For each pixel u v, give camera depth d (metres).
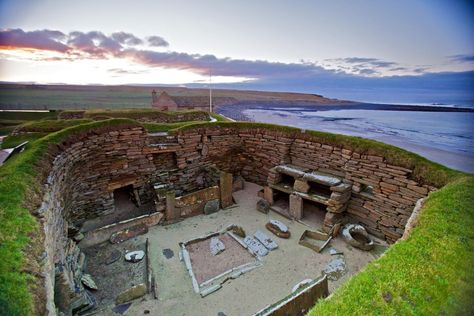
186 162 12.29
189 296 6.35
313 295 5.36
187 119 22.62
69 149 9.06
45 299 3.64
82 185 9.79
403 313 2.68
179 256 7.86
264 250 8.12
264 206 10.63
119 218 10.27
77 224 9.62
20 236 4.28
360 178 9.23
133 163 11.05
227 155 13.55
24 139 11.36
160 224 9.64
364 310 2.71
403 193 8.18
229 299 6.29
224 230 9.27
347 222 9.52
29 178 6.11
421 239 3.96
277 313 4.54
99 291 6.49
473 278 3.13
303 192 9.91
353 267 7.42
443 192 5.91
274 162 12.41
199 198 10.28
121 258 7.82
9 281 3.38
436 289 2.97
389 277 3.17
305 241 8.52
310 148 11.03
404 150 8.59
